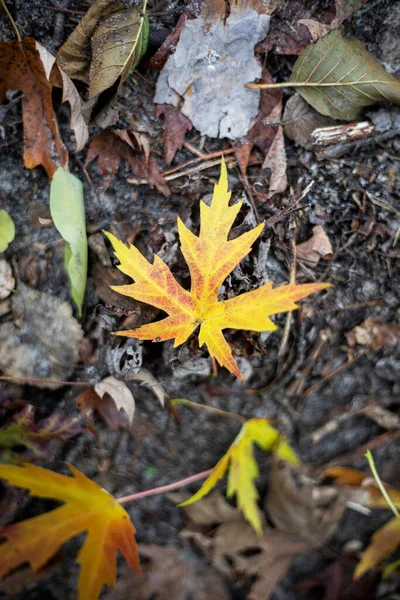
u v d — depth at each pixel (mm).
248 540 311
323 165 300
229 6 284
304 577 316
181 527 316
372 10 295
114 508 274
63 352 290
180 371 300
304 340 305
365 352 308
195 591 308
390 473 318
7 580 297
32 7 288
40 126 286
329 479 320
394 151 301
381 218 301
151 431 310
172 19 287
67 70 283
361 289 304
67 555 308
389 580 313
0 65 272
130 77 294
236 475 292
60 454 301
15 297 289
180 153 299
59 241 293
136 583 306
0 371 287
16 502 296
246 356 301
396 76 295
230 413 313
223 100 294
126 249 251
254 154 299
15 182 293
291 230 295
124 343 289
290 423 317
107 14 276
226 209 252
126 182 295
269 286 253
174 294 256
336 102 292
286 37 289
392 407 315
